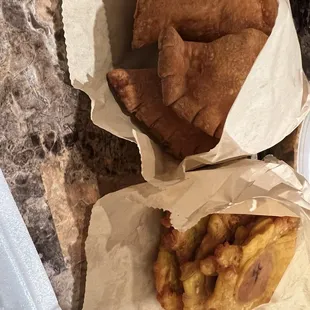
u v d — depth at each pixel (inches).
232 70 12.9
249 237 14.6
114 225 13.9
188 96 13.0
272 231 14.9
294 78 13.8
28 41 12.1
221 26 13.6
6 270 11.4
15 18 11.8
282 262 15.8
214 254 14.2
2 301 11.4
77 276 13.7
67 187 13.2
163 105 13.5
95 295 13.9
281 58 12.8
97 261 13.8
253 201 13.6
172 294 14.6
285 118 14.3
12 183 12.0
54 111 12.8
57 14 12.7
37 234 12.6
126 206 13.8
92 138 13.7
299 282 16.8
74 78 13.1
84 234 13.7
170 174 13.8
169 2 13.2
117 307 14.5
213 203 13.0
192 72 13.0
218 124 13.0
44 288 12.1
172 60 12.4
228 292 14.2
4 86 11.7
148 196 13.2
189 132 13.6
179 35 13.2
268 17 13.7
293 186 14.2
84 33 13.2
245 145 13.3
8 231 11.3
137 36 13.4
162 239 14.7
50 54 12.6
